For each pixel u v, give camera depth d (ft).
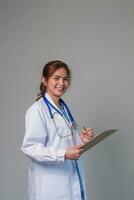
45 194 5.46
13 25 8.48
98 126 8.10
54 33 8.30
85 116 8.15
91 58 8.16
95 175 8.10
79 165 5.96
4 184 8.42
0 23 8.52
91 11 8.18
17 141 8.39
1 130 8.47
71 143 5.85
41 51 8.35
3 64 8.50
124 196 8.01
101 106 8.10
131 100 8.00
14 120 8.43
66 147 5.71
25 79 8.41
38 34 8.37
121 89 8.04
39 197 5.50
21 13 8.45
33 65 8.38
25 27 8.43
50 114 5.73
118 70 8.05
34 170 5.62
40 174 5.54
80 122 8.16
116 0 8.09
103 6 8.13
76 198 5.63
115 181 8.04
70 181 5.65
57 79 5.72
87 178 8.11
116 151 8.04
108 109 8.07
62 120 5.83
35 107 5.63
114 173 8.05
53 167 5.53
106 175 8.07
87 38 8.18
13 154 8.40
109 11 8.11
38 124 5.47
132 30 8.03
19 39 8.46
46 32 8.34
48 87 5.83
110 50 8.09
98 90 8.12
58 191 5.47
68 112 6.23
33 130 5.43
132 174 7.99
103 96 8.09
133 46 8.02
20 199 8.33
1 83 8.50
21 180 8.34
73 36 8.23
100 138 5.30
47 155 5.24
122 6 8.07
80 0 8.20
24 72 8.42
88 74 8.16
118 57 8.07
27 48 8.41
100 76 8.11
